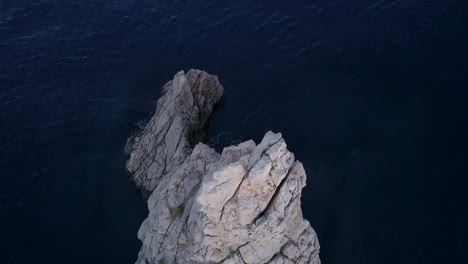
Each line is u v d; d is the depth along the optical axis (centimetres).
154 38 7662
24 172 6069
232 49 7369
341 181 5725
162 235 4641
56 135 6438
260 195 4072
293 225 4381
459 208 5362
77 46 7556
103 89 7012
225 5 8006
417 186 5594
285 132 6278
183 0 8169
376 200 5534
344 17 7525
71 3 8181
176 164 5581
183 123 5838
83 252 5334
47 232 5503
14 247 5366
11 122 6581
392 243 5175
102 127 6531
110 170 6047
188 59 7325
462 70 6625
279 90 6750
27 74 7156
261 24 7619
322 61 6994
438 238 5162
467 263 4962
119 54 7462
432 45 6962
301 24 7519
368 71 6788
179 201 4662
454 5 7450
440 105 6294
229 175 4019
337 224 5369
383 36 7175
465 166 5688
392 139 6047
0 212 5672
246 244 4294
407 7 7519
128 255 5300
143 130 6175
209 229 4231
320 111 6450
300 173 4166
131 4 8181
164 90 6675
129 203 5719
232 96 6762
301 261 4484
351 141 6094
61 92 6956
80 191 5866
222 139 6269
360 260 5081
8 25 7812
